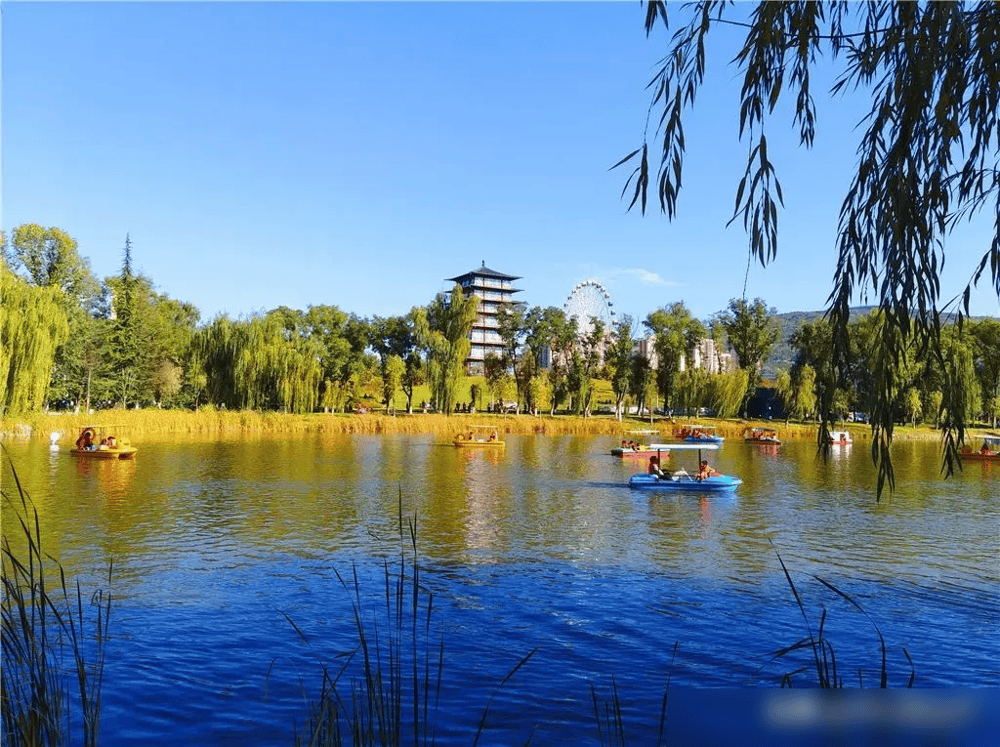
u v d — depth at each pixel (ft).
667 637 44.37
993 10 14.49
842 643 43.65
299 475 126.93
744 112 15.78
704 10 15.72
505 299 534.78
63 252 225.76
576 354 313.94
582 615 48.73
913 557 68.28
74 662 37.76
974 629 46.29
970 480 135.23
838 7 17.20
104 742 30.14
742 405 329.31
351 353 310.65
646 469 148.56
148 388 252.62
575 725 32.19
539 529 80.84
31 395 176.65
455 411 339.57
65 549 66.44
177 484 111.55
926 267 15.44
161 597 51.31
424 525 82.33
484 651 41.65
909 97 14.39
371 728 20.13
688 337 334.44
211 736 30.78
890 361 15.98
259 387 246.68
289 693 35.29
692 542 74.43
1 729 17.07
